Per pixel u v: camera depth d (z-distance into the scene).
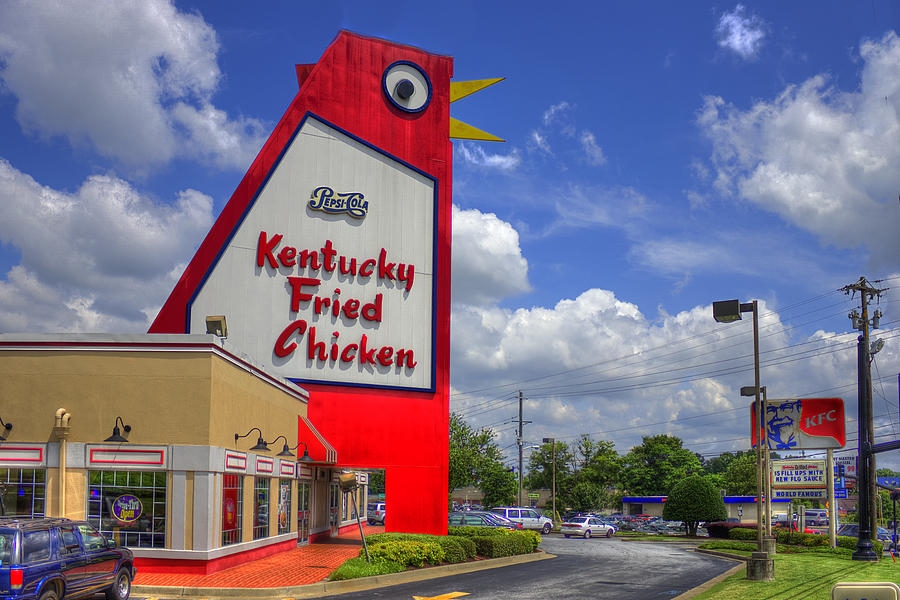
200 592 19.11
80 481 21.39
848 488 61.00
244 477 25.00
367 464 34.97
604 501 89.38
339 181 36.41
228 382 23.27
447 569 25.98
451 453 70.88
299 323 34.81
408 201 37.31
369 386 35.47
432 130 38.28
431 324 36.88
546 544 43.31
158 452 21.50
